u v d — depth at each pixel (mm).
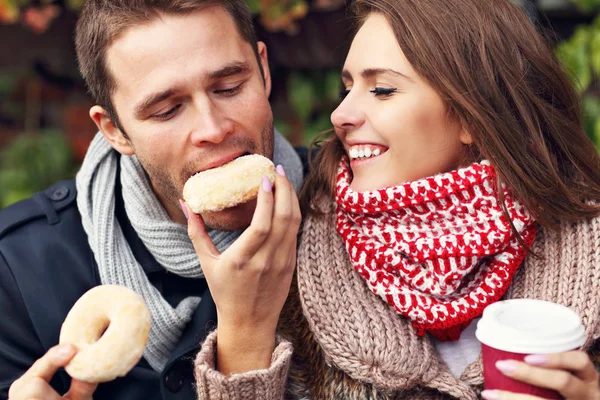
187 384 1672
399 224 1636
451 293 1618
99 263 1730
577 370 1239
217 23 1545
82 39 1671
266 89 1830
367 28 1631
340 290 1628
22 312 1720
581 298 1556
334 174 1745
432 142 1599
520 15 1711
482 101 1588
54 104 3896
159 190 1700
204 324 1691
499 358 1263
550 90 1738
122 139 1745
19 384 1339
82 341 1331
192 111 1553
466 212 1604
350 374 1542
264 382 1453
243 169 1480
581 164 1760
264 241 1438
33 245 1768
